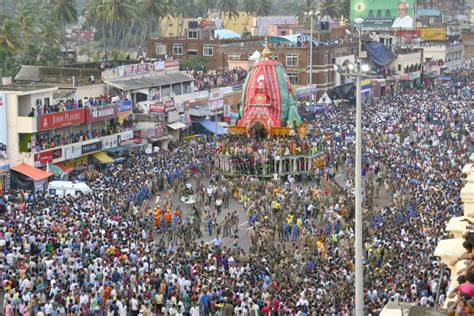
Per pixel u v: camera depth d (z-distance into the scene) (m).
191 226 81.62
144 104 124.06
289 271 63.09
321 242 73.19
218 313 53.38
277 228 82.19
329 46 170.88
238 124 120.12
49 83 116.81
